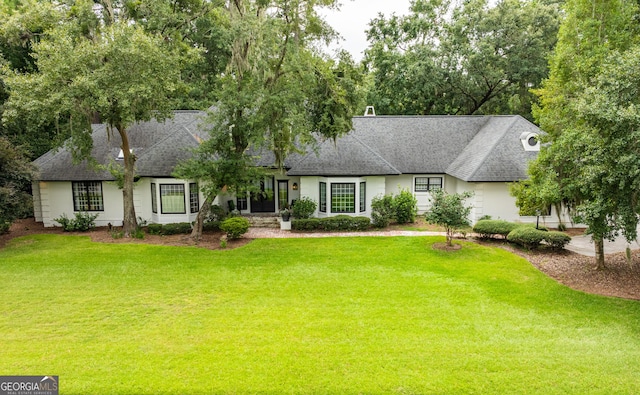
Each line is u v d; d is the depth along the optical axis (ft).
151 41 50.21
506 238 57.26
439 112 122.93
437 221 53.21
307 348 27.89
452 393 22.70
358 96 58.03
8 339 29.53
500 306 35.96
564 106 44.09
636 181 31.22
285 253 53.26
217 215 69.67
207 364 25.70
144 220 68.95
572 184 39.73
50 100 46.09
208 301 37.19
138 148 71.61
